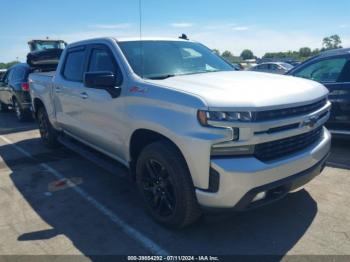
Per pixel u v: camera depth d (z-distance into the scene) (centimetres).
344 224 337
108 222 362
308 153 316
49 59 919
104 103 407
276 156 299
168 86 325
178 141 298
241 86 318
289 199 393
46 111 625
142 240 325
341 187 422
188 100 295
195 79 352
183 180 307
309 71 619
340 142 627
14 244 327
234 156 282
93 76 362
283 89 316
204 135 282
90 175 506
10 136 812
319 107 341
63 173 520
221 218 328
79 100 471
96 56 445
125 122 371
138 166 359
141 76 370
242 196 281
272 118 287
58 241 330
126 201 412
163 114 316
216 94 293
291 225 339
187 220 320
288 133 298
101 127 429
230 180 278
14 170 545
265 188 285
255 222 347
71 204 410
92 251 312
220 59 478
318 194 404
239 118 276
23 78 958
